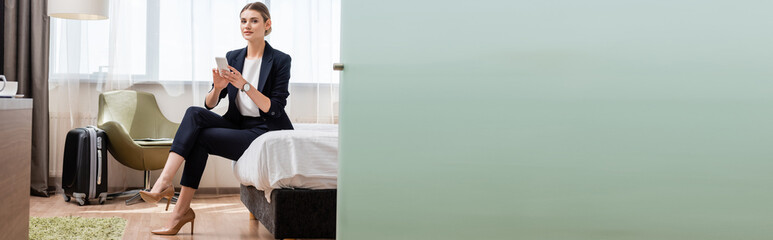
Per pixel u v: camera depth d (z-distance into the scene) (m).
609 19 0.58
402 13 0.79
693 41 0.54
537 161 0.63
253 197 2.75
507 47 0.65
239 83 2.74
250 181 2.51
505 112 0.66
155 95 4.57
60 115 4.40
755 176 0.52
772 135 0.51
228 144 2.74
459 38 0.70
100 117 4.17
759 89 0.51
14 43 4.25
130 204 3.93
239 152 2.75
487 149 0.67
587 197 0.60
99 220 3.17
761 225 0.52
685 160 0.55
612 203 0.59
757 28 0.51
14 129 1.51
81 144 3.86
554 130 0.62
